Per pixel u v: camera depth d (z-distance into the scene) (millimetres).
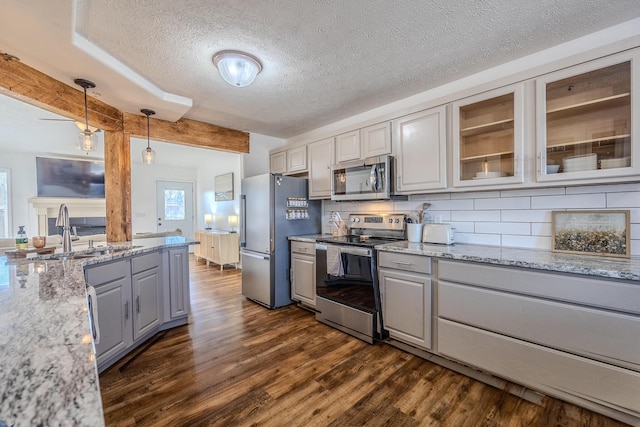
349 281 2664
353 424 1543
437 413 1615
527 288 1684
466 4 1539
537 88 1869
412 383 1895
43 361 615
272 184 3346
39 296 1087
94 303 1604
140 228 6859
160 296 2697
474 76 2336
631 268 1468
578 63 1712
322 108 3041
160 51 1930
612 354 1443
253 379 1948
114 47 1877
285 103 2895
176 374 2010
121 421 1565
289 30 1737
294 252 3369
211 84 2430
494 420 1554
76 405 473
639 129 1551
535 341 1667
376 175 2711
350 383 1900
